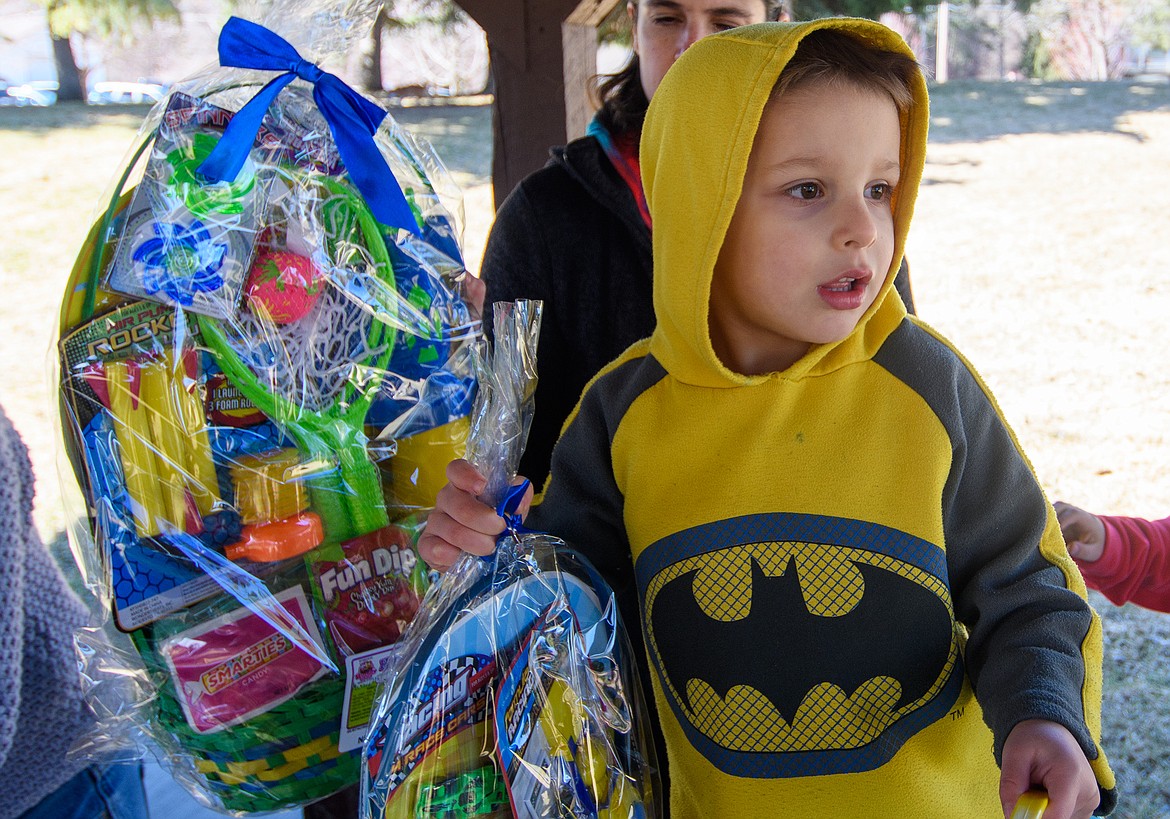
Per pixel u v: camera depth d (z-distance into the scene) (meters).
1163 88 14.52
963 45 18.78
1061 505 1.64
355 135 1.08
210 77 1.13
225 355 1.01
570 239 1.55
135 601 0.98
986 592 1.07
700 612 1.08
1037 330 6.08
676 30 1.48
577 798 0.95
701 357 1.14
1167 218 8.30
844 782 1.03
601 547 1.22
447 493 1.05
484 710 0.96
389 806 0.92
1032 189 9.44
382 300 1.09
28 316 6.53
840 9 8.72
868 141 1.04
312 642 1.03
